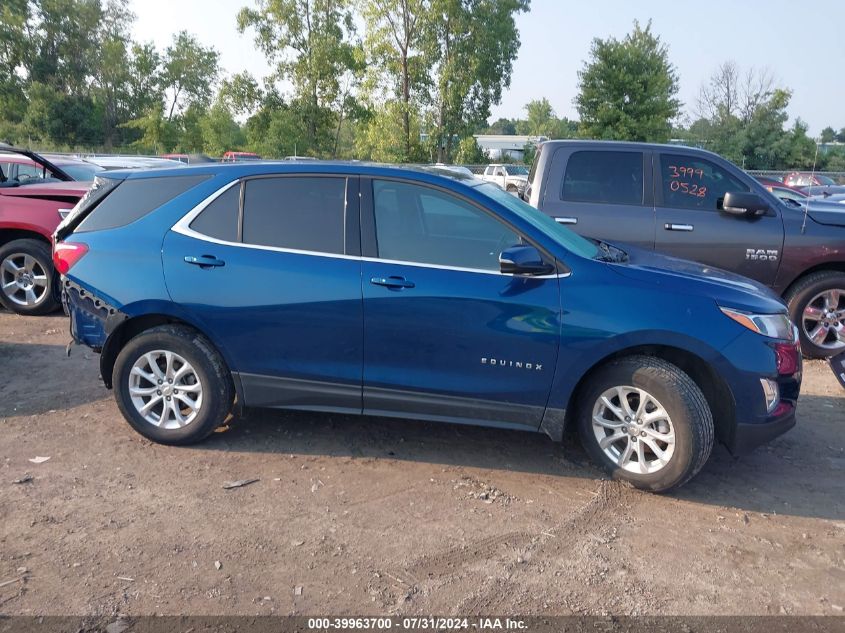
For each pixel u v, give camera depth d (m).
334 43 38.16
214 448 4.55
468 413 4.18
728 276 4.41
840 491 4.21
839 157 23.08
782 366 3.95
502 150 69.44
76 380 5.75
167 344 4.38
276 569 3.27
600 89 34.03
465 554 3.44
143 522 3.65
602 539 3.61
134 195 4.56
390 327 4.11
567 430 4.64
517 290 4.00
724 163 6.83
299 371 4.28
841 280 6.65
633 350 4.10
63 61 58.47
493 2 40.41
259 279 4.22
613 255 4.45
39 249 7.63
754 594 3.19
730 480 4.31
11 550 3.37
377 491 4.04
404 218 4.21
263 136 40.53
